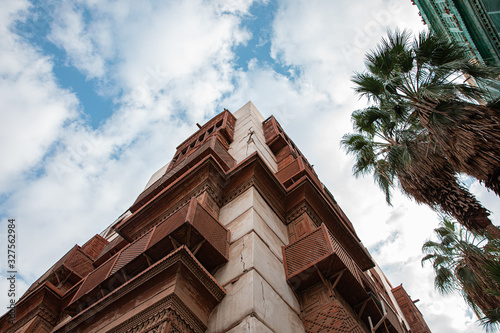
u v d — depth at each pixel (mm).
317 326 7094
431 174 9125
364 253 12078
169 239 7531
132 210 14211
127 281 7156
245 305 6375
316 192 11602
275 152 17969
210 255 7855
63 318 11320
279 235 9922
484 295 11680
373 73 11445
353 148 13008
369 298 8336
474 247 12297
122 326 6434
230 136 18766
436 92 8992
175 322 5965
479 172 7719
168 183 14008
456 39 10078
